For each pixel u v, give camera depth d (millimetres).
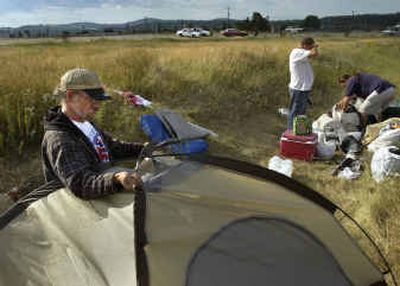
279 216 3033
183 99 10086
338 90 13906
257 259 2752
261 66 13625
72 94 3174
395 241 4500
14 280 2826
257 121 10078
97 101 3277
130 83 9938
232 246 2748
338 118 8625
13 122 7086
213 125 9383
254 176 3287
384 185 5785
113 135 7781
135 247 2543
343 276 2955
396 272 4078
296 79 8539
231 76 11641
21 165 6656
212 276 2586
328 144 7656
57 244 2859
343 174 6809
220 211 2910
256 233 2873
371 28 102938
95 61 11680
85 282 2609
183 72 11250
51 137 3088
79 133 3176
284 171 6863
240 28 84625
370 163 6922
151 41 44219
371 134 7777
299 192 3309
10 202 5293
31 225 3016
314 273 2850
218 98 10398
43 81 8461
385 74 20156
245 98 10945
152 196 2842
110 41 45688
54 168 3070
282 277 2727
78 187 2941
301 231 3014
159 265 2521
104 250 2682
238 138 8938
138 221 2652
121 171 3111
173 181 3020
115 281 2525
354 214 5453
